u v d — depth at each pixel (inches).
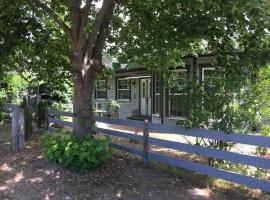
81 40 326.0
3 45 434.9
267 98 296.2
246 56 277.3
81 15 331.6
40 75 538.0
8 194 275.1
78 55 328.5
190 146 288.0
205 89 291.3
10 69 554.3
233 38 288.8
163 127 310.0
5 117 653.9
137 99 855.1
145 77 809.5
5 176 308.5
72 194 263.9
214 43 301.0
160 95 690.2
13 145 398.9
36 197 264.4
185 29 300.2
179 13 305.0
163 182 276.4
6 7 414.0
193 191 258.8
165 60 373.7
